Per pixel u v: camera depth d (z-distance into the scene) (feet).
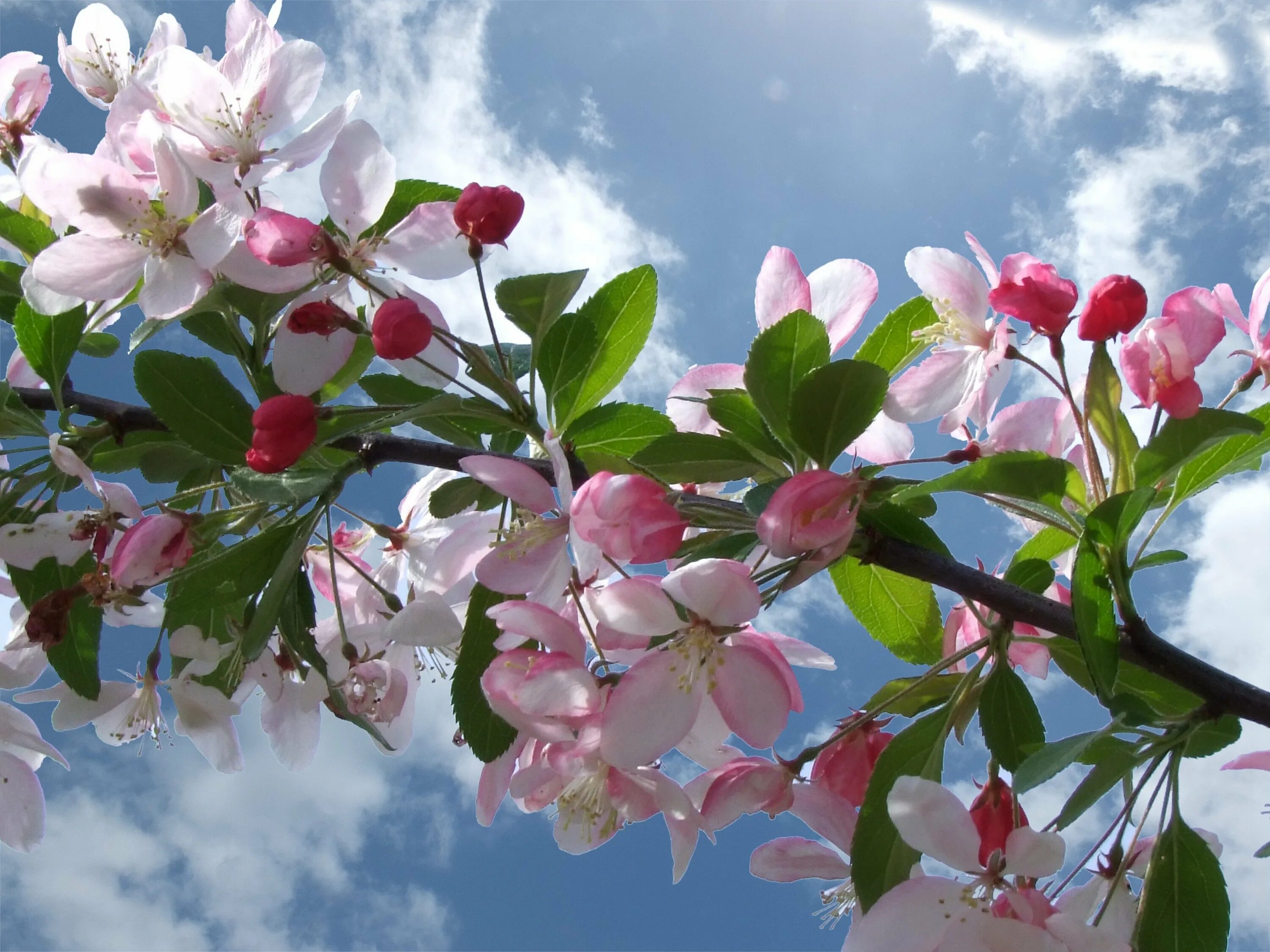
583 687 0.89
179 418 1.02
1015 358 0.96
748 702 0.91
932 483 0.89
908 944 0.87
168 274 1.02
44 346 1.06
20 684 1.09
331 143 1.02
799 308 1.00
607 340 1.05
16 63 1.21
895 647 1.09
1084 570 0.89
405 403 1.10
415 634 1.00
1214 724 0.96
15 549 1.03
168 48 1.02
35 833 1.14
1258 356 1.00
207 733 1.11
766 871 1.02
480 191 1.00
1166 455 0.90
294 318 0.99
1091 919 0.95
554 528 0.94
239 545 0.97
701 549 0.94
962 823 0.86
